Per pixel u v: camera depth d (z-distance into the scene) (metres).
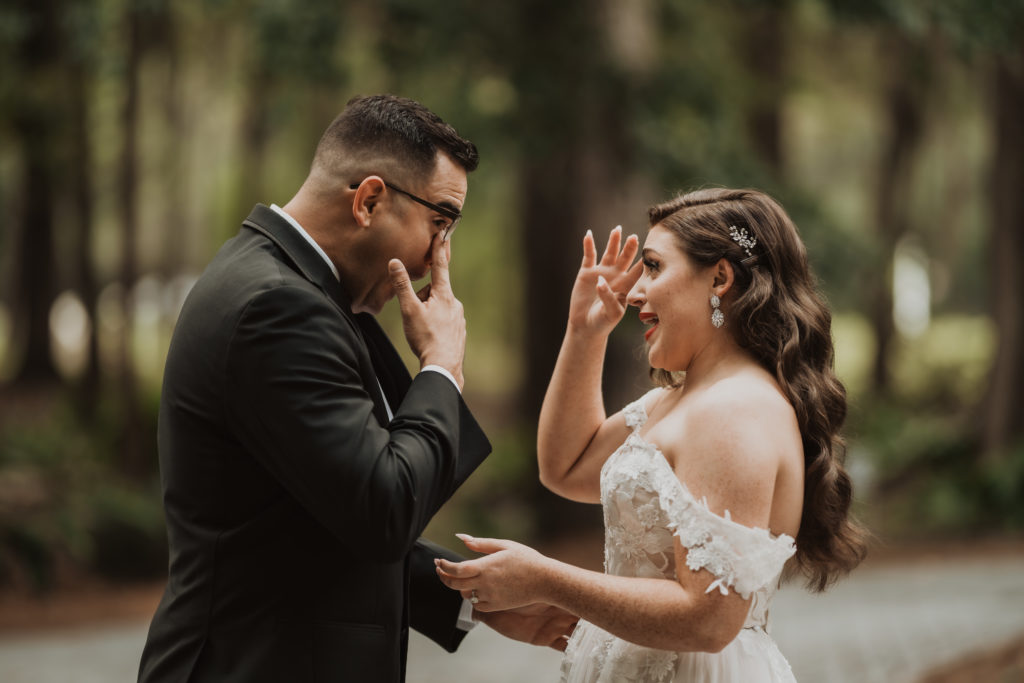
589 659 2.46
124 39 13.76
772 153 17.88
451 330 2.30
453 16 9.51
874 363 19.92
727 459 2.12
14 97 11.84
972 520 11.40
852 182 26.36
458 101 10.26
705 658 2.30
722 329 2.31
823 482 2.25
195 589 2.16
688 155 10.56
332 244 2.26
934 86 16.27
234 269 2.16
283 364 2.05
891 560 10.20
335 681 2.14
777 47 15.74
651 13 11.66
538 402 14.65
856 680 5.45
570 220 12.77
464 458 2.24
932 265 24.98
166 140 17.97
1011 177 12.53
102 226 22.39
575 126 10.22
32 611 9.45
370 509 2.02
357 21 10.63
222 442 2.13
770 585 2.31
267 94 14.68
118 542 10.88
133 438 13.45
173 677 2.16
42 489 11.45
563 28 10.01
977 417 13.35
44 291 19.86
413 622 2.69
